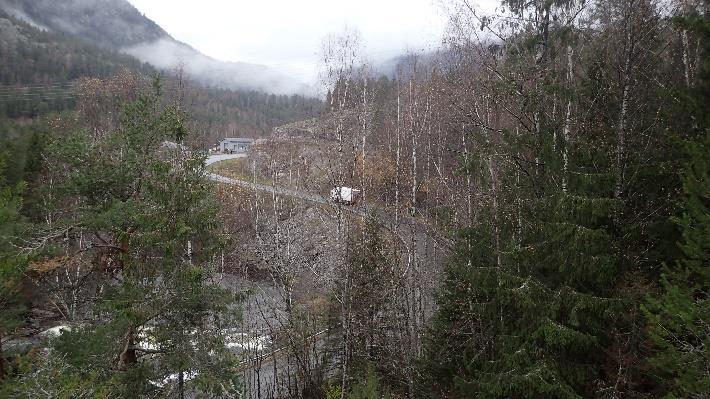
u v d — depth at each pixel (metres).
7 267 11.93
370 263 16.52
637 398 9.52
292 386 19.78
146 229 12.27
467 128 14.81
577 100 10.76
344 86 16.73
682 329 8.10
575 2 10.88
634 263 9.88
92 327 12.86
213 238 13.45
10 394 10.25
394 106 28.05
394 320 16.80
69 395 9.73
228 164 47.56
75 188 14.27
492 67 12.18
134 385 12.06
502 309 12.19
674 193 10.03
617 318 9.59
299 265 20.95
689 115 10.38
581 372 10.21
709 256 7.56
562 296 9.94
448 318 15.06
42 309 20.98
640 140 10.83
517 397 10.88
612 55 10.94
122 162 14.45
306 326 19.09
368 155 22.73
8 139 27.69
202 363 12.30
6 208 11.86
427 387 15.20
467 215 15.68
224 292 13.37
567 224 9.69
